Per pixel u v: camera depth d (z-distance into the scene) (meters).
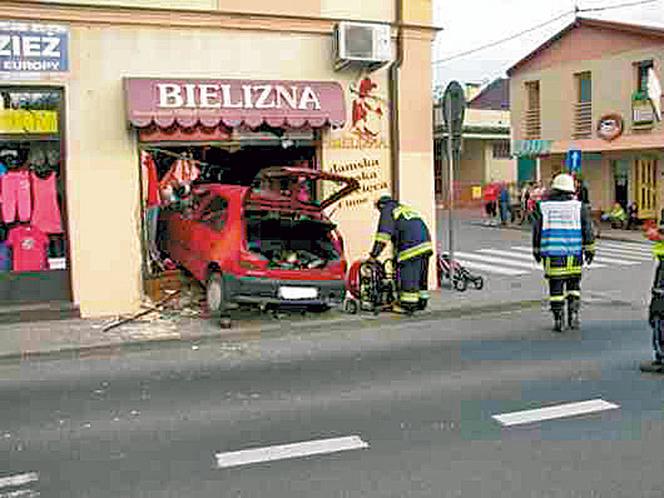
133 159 10.75
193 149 11.42
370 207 12.16
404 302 10.44
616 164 27.95
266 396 6.71
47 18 10.15
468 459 5.04
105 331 9.51
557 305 9.42
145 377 7.53
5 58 9.98
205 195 10.61
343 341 9.09
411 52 12.26
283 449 5.32
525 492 4.47
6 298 10.35
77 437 5.69
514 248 20.75
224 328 9.58
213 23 10.99
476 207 40.75
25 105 10.27
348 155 11.99
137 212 10.82
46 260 10.52
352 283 10.74
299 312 10.51
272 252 9.90
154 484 4.75
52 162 10.49
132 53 10.63
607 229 26.38
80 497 4.58
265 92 11.10
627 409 6.11
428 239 10.52
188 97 10.67
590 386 6.82
